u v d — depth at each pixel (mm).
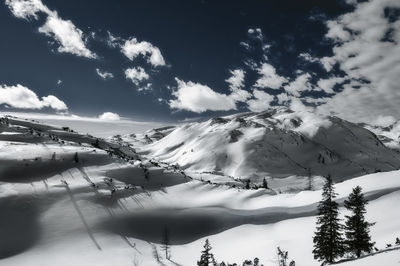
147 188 150125
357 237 44656
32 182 134250
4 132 195250
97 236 101500
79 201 122562
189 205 137125
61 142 194000
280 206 130125
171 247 100062
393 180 111125
